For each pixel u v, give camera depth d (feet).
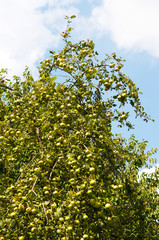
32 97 14.66
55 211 10.46
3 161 14.80
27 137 13.67
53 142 13.23
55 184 11.98
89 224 11.29
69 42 17.22
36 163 12.22
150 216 15.62
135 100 12.56
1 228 9.92
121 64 13.61
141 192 16.93
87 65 15.08
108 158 13.05
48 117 14.28
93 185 10.54
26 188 11.16
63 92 13.92
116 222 12.30
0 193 12.60
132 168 19.44
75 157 11.79
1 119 16.62
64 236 10.22
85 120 12.87
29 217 10.19
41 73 17.11
